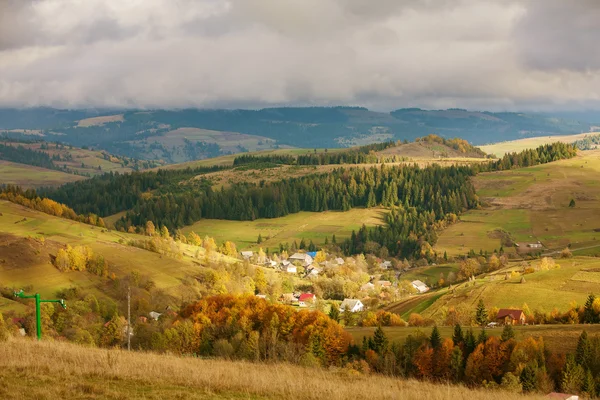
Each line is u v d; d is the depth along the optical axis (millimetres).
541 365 60500
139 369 30891
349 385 33000
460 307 114188
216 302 98125
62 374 27891
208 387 28031
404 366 69000
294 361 65312
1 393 23172
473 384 58844
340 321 129125
